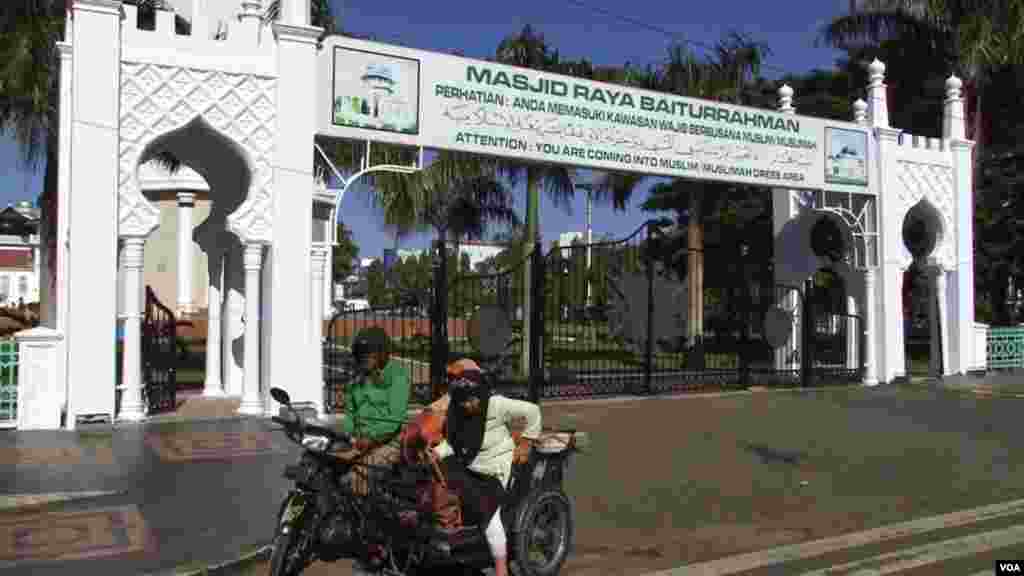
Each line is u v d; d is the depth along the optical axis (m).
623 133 16.66
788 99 20.12
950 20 23.30
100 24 11.98
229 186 15.70
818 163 19.08
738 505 8.23
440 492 5.47
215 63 12.75
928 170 20.75
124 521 7.10
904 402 16.14
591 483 9.16
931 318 21.08
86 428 11.63
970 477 9.61
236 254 16.31
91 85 11.91
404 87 14.27
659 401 16.14
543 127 15.73
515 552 5.67
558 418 13.80
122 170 12.17
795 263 21.28
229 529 6.86
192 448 10.35
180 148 14.61
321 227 21.95
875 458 10.70
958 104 21.28
